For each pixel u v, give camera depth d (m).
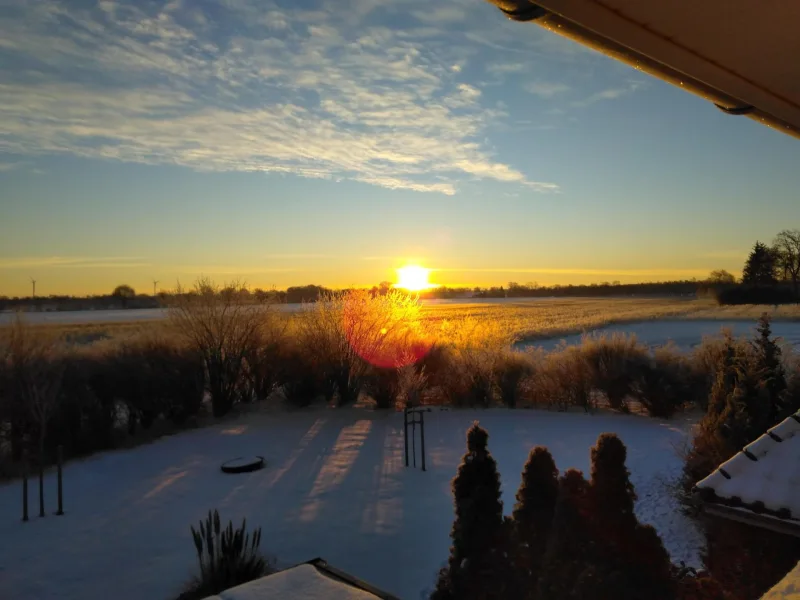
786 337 27.09
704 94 1.40
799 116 1.52
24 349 11.25
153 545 7.20
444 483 9.32
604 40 1.13
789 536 4.82
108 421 12.29
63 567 6.64
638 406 15.48
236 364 15.74
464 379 15.97
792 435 4.65
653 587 3.53
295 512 8.16
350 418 14.69
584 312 56.56
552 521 3.93
